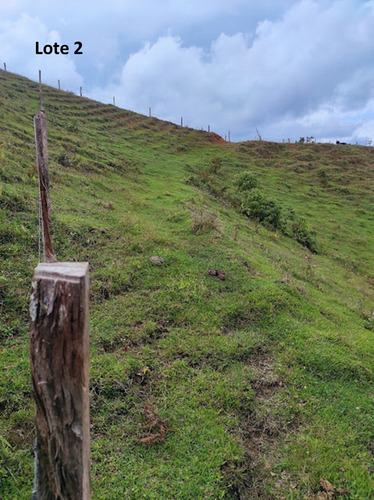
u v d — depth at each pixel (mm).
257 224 12695
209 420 3102
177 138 32844
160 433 2902
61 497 1212
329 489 2635
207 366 3807
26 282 4496
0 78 25984
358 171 31562
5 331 3758
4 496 2270
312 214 20953
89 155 14812
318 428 3236
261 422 3234
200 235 7320
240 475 2703
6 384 3088
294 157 33562
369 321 6371
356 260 15273
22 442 2670
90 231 6238
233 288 5418
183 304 4805
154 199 11070
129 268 5371
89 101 33406
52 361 1104
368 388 3881
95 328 4078
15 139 10938
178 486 2516
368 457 3018
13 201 5996
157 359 3793
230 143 36469
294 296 5660
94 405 3084
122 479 2516
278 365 3957
